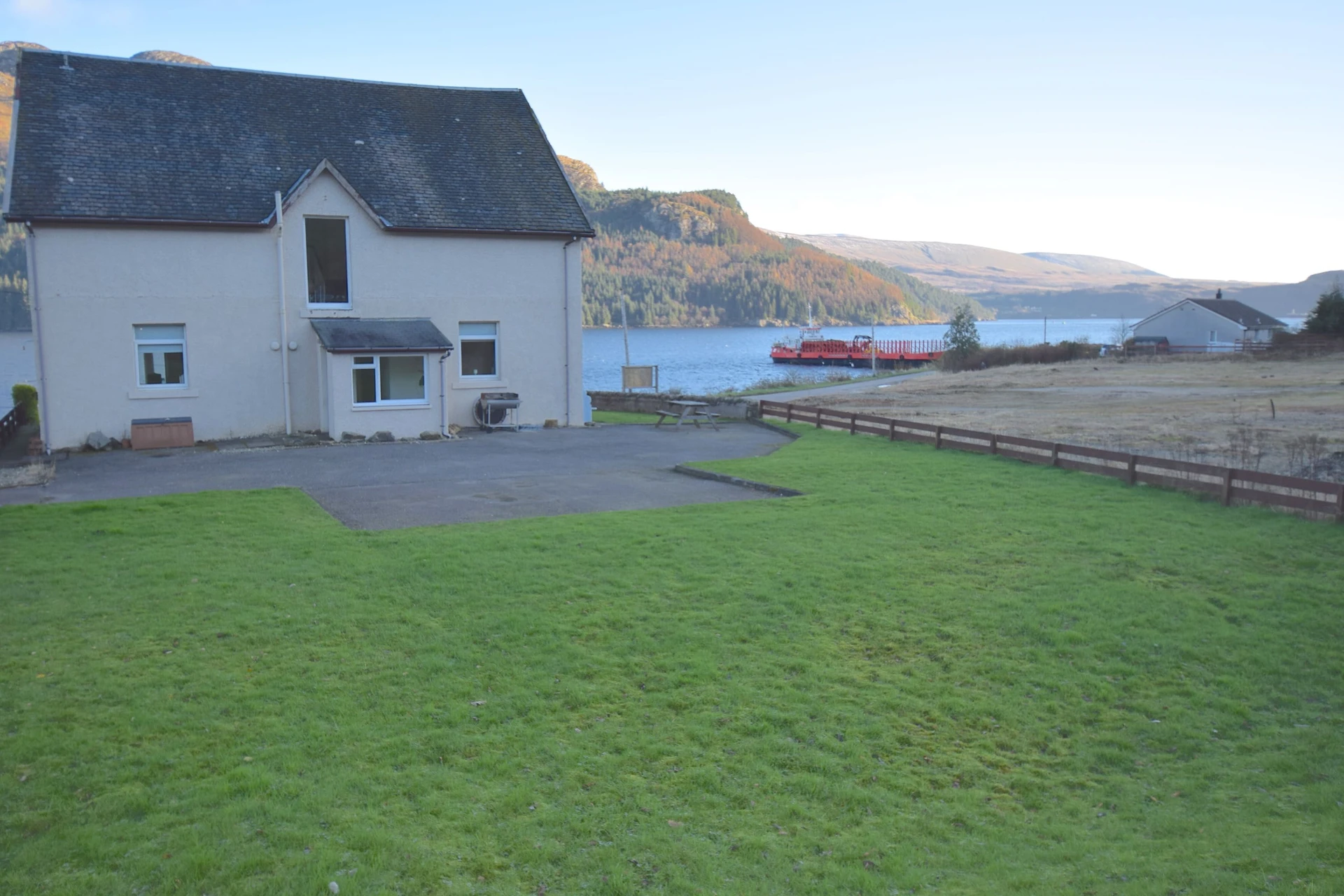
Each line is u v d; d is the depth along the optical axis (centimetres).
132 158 2584
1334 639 1085
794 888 642
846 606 1149
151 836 648
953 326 9162
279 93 2966
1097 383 5712
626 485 1933
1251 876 667
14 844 635
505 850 660
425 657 965
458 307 2925
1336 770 829
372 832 663
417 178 2939
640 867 654
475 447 2533
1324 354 7169
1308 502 1578
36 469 2008
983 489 1839
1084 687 975
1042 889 652
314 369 2747
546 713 865
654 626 1066
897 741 855
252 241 2625
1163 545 1422
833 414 2959
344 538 1393
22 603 1085
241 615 1058
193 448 2481
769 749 820
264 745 781
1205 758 854
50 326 2423
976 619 1123
